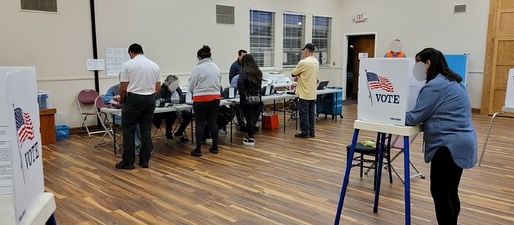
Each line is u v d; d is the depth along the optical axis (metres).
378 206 3.21
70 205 3.22
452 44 8.72
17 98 0.93
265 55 9.09
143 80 4.08
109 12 6.46
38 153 1.10
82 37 6.23
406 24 9.38
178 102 5.33
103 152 5.03
